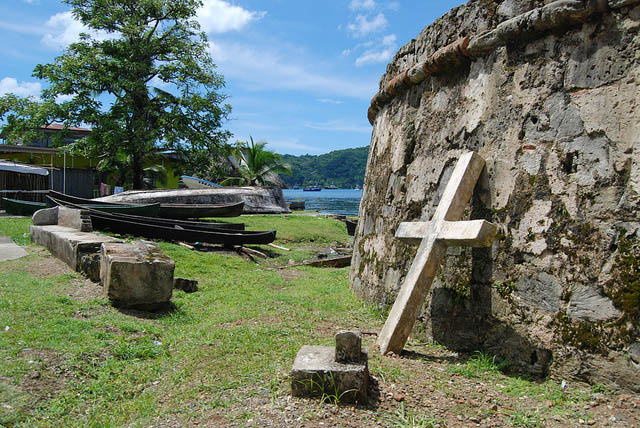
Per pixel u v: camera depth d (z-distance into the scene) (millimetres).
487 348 4352
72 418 3377
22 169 18766
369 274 6824
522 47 4512
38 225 11016
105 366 4195
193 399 3582
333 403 3326
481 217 4672
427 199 5480
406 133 6270
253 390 3615
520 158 4367
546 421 3133
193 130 27234
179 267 9938
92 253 7332
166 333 5344
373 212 7289
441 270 4988
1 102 25359
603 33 3883
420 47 6160
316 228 18641
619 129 3695
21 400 3418
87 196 26594
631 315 3432
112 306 5902
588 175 3848
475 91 4980
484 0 4957
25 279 6723
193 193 21047
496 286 4375
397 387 3562
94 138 24906
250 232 13781
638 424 3043
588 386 3568
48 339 4434
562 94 4113
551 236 4016
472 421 3121
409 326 4348
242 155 40188
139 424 3271
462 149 5039
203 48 27844
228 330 5199
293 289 8117
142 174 27891
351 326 5492
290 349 4488
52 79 25016
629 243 3529
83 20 25594
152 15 27016
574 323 3738
